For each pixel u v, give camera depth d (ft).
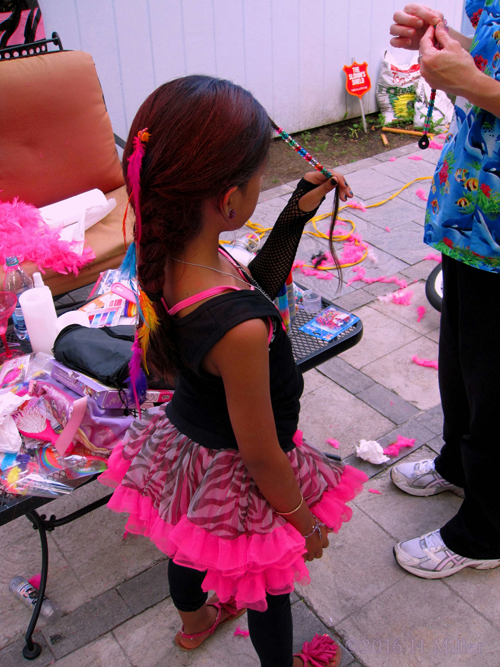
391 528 7.11
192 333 3.44
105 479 5.02
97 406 5.34
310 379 9.37
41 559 6.64
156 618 6.30
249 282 4.20
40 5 12.62
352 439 8.29
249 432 3.57
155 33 14.44
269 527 4.06
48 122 10.05
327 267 12.02
